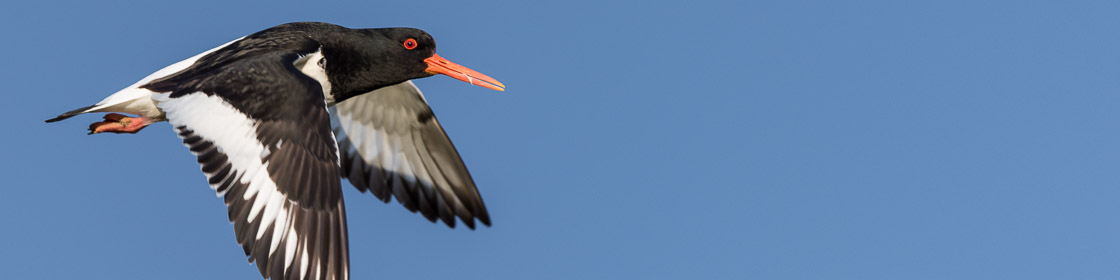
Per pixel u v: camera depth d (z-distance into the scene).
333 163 13.43
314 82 14.00
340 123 18.38
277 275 12.77
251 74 13.81
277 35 15.84
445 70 17.61
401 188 18.42
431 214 18.39
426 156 18.45
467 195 18.48
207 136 13.25
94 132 14.57
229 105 13.41
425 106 18.11
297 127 13.41
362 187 18.34
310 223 13.09
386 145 18.48
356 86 17.08
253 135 13.23
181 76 14.18
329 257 13.12
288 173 13.14
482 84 17.75
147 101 14.10
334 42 16.50
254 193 12.96
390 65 17.17
